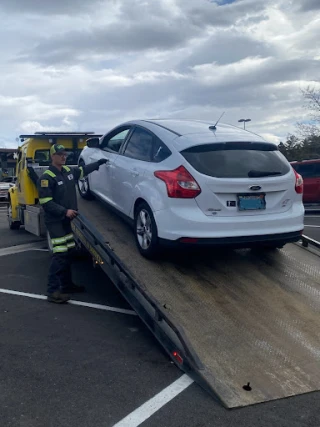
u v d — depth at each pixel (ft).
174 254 18.90
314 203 59.36
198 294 16.49
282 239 17.74
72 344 15.84
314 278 18.31
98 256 18.83
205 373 12.66
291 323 15.19
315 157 106.83
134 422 11.25
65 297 20.10
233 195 16.88
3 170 135.44
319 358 13.57
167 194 16.89
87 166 21.66
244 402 11.78
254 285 17.48
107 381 13.23
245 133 19.34
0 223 47.57
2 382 13.17
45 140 33.01
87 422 11.24
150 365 14.24
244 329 14.73
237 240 16.80
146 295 14.85
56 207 19.16
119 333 16.85
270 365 13.16
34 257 29.09
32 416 11.48
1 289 22.17
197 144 17.33
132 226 19.94
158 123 20.31
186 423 11.19
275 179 17.40
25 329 17.17
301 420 11.27
